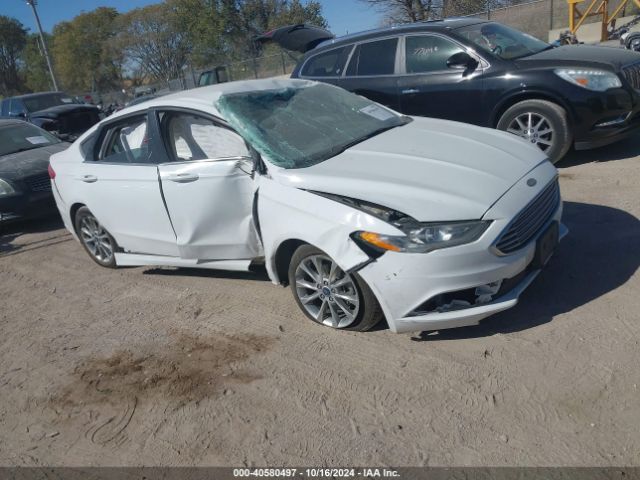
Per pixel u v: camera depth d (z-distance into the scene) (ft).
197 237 14.92
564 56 20.89
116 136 16.81
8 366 13.87
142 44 138.82
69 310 16.56
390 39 23.76
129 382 12.35
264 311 14.43
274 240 12.76
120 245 17.57
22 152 27.81
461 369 10.91
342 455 9.35
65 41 158.61
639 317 11.53
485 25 23.31
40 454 10.58
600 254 14.19
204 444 10.13
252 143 13.42
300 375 11.60
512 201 11.05
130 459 10.08
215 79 78.59
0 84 209.56
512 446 8.96
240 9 123.54
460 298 11.03
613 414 9.26
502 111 21.61
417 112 23.34
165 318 14.99
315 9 124.67
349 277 11.69
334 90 16.57
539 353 10.98
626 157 21.02
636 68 20.13
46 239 24.29
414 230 10.73
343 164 12.51
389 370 11.25
